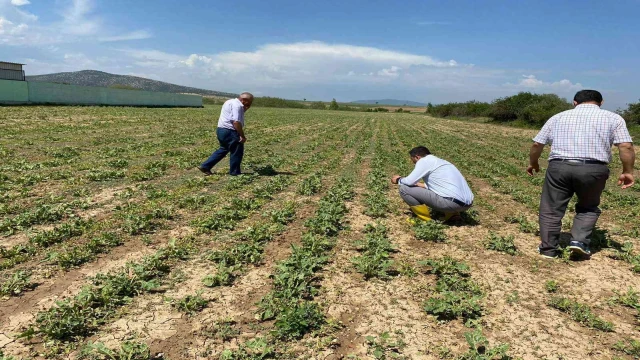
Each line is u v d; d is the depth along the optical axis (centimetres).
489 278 490
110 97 4091
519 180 1155
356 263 499
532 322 397
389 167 1275
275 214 671
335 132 2445
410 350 347
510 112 4472
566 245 610
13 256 489
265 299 407
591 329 388
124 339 344
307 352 338
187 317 382
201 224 628
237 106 974
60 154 1164
